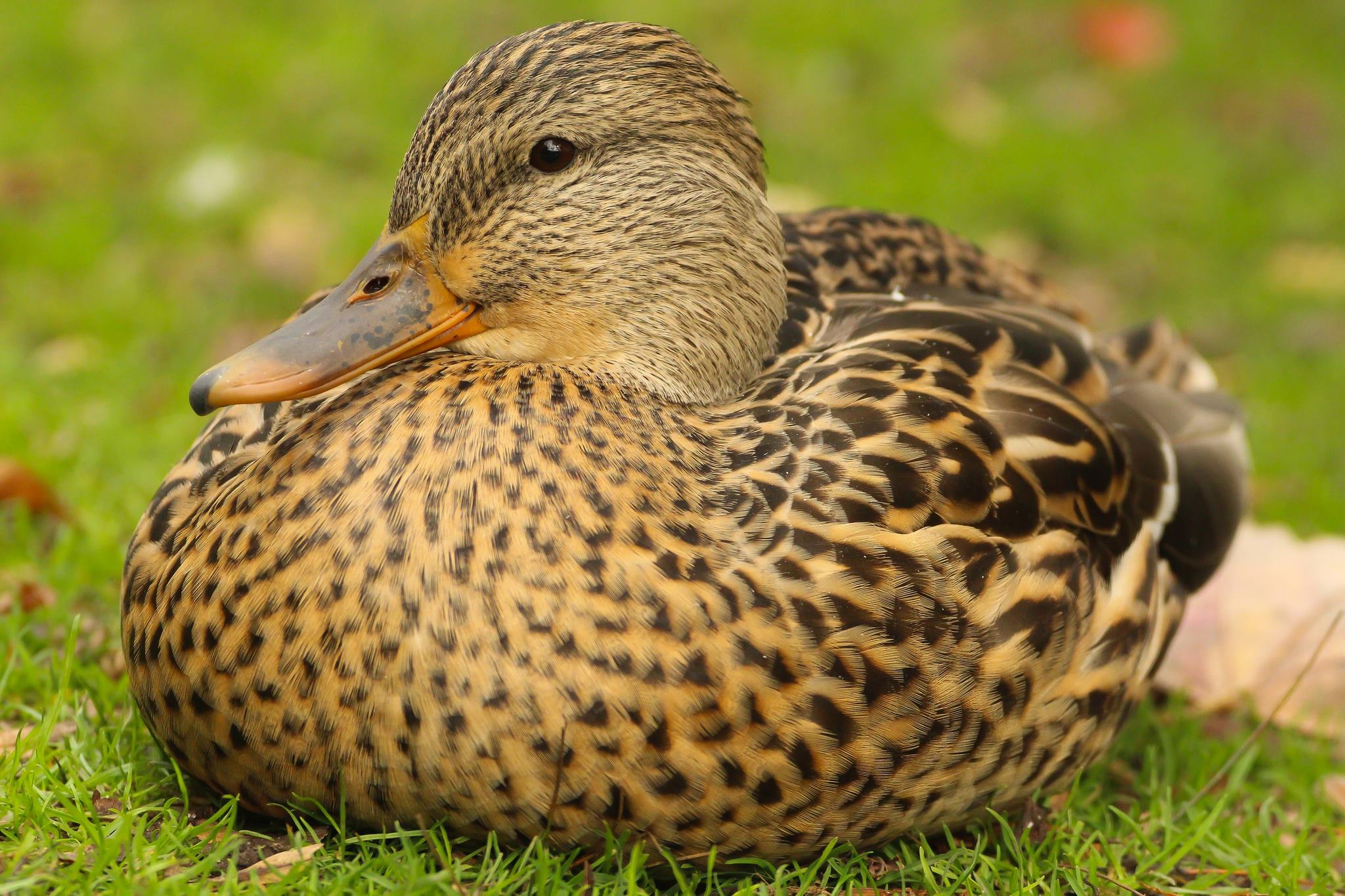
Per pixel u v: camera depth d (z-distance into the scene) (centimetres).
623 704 505
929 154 1487
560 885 529
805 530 535
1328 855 648
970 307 698
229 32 1551
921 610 539
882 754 536
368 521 511
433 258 597
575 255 592
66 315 1080
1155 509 661
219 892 511
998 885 581
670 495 530
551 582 506
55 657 659
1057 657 573
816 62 1616
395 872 523
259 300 1156
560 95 583
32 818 545
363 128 1410
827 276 704
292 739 518
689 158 600
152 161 1338
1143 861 620
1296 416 1145
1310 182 1558
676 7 1678
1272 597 821
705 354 607
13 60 1456
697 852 539
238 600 518
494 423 527
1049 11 1844
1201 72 1766
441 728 504
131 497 827
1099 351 750
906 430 567
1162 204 1480
